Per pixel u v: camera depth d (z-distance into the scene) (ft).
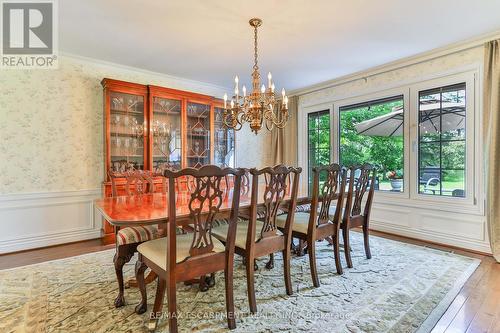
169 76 13.33
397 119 11.93
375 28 8.55
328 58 11.00
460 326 5.39
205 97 13.61
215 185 5.25
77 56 10.75
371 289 6.91
